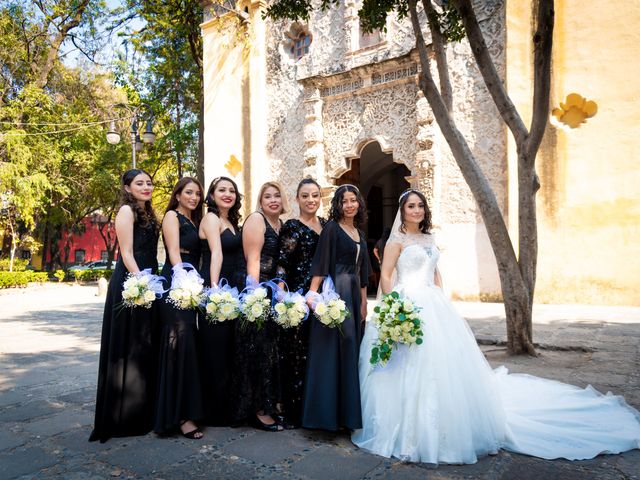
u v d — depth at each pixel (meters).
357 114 11.87
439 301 3.17
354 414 2.94
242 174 13.90
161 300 3.24
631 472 2.51
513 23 9.66
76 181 22.47
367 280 3.59
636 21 8.71
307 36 13.05
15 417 3.54
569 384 4.12
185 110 20.23
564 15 9.34
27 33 20.61
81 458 2.78
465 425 2.72
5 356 5.86
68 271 26.25
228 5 14.05
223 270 3.54
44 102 20.27
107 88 25.14
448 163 10.41
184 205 3.51
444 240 10.35
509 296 5.32
